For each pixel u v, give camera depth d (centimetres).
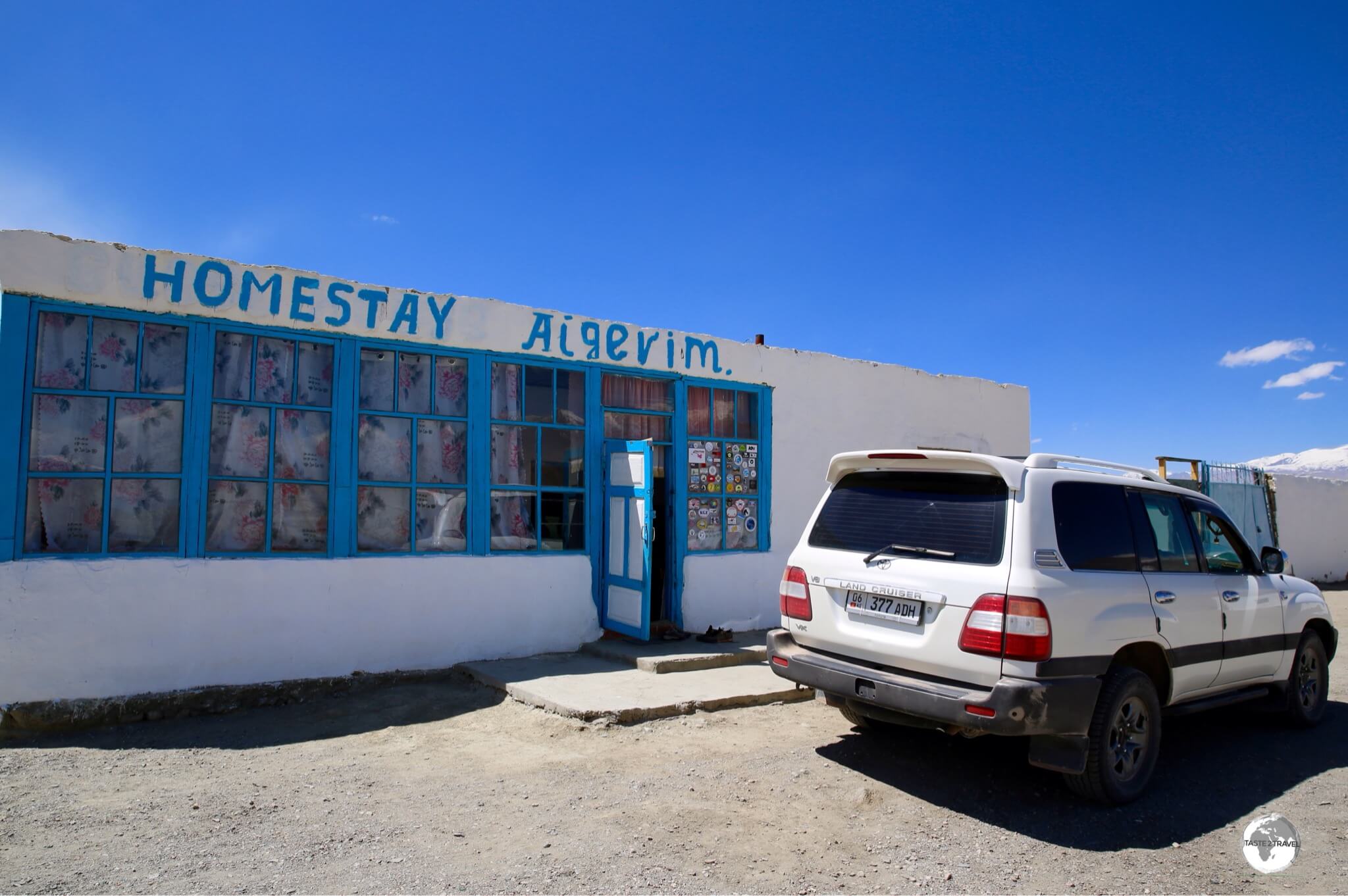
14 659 591
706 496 962
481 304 807
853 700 496
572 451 870
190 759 540
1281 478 1925
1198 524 590
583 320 873
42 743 574
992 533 464
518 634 810
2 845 402
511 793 477
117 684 622
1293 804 495
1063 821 457
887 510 521
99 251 637
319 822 434
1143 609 494
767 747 569
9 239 607
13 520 601
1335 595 1705
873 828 442
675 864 390
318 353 728
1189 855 419
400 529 759
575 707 616
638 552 822
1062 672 437
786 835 428
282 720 633
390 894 355
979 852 415
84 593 616
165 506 658
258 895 354
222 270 682
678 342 945
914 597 470
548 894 358
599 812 450
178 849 399
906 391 1172
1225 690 586
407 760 538
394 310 757
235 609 668
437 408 785
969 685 447
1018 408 1337
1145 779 490
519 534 829
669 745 568
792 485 1038
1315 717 665
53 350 626
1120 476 544
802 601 538
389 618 736
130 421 649
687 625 927
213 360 678
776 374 1028
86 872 374
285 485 707
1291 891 382
